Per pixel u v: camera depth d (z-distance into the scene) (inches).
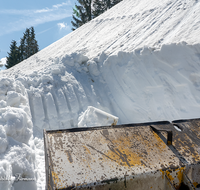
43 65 302.2
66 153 52.0
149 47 160.2
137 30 263.4
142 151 55.0
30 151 88.5
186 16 224.2
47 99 161.8
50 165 47.6
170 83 146.6
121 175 46.6
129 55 176.1
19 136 94.9
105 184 44.8
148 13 306.2
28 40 1232.8
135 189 46.7
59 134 60.1
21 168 77.9
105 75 194.1
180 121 73.7
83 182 44.0
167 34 204.5
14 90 134.6
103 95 186.7
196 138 62.8
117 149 55.2
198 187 51.0
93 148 54.9
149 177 48.0
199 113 130.3
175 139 61.3
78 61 208.4
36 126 146.4
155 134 63.6
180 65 142.7
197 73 133.9
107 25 376.2
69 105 168.9
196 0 245.9
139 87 163.9
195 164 51.5
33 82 173.2
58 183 43.1
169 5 284.8
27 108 130.6
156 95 152.9
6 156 77.1
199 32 172.4
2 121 93.1
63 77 186.7
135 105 165.3
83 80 194.2
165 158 52.8
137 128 66.2
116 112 176.4
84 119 131.8
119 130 64.1
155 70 155.3
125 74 175.0
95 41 315.0
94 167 48.3
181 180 50.3
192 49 138.3
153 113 154.1
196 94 132.6
